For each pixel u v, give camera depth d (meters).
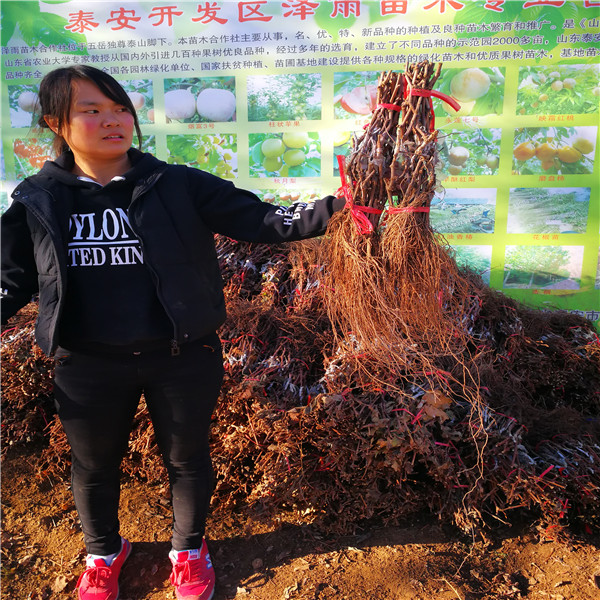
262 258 3.19
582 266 3.83
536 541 2.33
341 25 3.70
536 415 2.64
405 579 2.12
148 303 1.77
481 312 2.97
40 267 1.77
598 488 2.23
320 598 2.04
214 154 3.96
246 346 2.63
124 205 1.77
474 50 3.62
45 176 1.79
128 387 1.84
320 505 2.43
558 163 3.71
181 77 3.87
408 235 1.79
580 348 2.98
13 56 3.91
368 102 3.78
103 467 1.94
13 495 2.63
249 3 3.73
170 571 2.19
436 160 1.78
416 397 2.26
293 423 2.29
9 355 2.69
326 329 2.73
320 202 1.83
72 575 2.17
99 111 1.70
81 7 3.82
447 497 2.35
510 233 3.84
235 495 2.61
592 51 3.53
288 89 3.82
